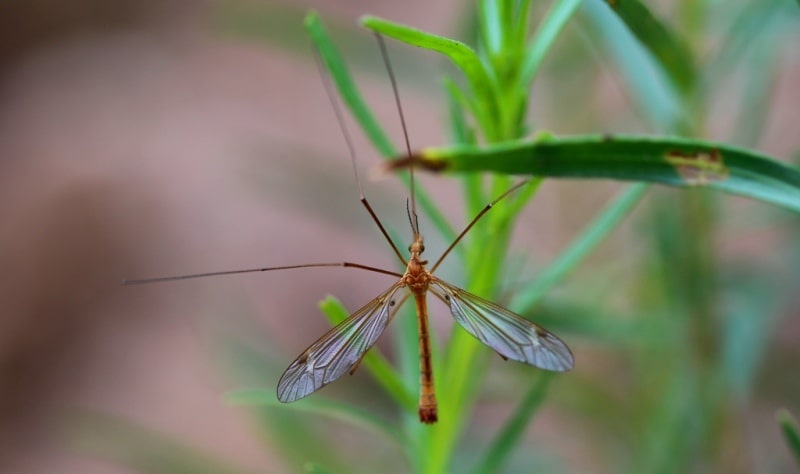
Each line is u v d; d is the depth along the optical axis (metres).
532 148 0.16
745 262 0.21
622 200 0.18
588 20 0.19
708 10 0.20
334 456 0.20
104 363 0.28
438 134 0.30
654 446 0.20
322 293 0.28
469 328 0.18
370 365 0.17
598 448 0.22
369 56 0.21
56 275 0.30
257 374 0.21
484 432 0.23
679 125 0.19
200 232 0.30
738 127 0.20
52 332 0.29
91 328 0.29
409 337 0.18
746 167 0.16
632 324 0.20
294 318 0.27
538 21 0.21
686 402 0.20
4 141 0.35
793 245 0.20
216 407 0.26
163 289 0.29
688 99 0.19
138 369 0.28
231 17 0.21
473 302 0.18
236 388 0.21
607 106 0.23
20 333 0.29
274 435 0.20
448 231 0.18
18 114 0.36
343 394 0.21
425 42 0.16
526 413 0.18
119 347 0.29
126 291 0.29
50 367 0.29
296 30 0.21
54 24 0.40
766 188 0.16
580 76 0.21
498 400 0.21
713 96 0.20
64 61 0.38
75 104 0.36
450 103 0.18
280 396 0.18
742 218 0.20
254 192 0.28
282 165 0.21
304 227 0.29
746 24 0.19
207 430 0.25
